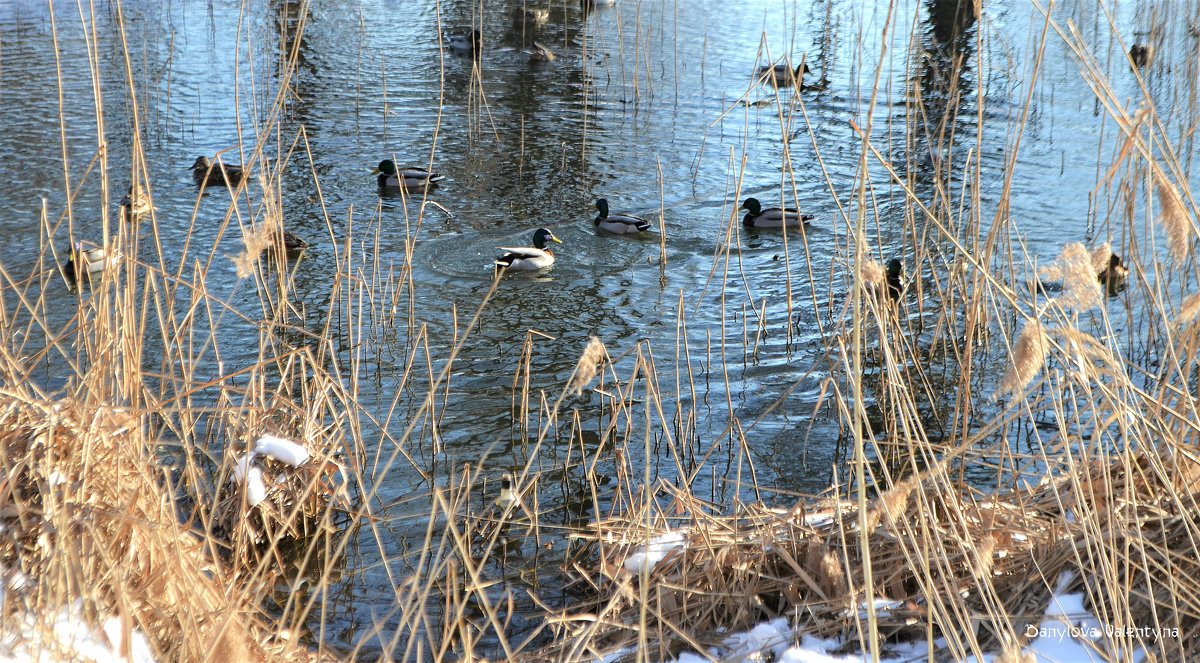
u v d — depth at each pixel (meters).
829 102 21.19
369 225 14.66
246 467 6.57
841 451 8.36
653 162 17.77
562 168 17.48
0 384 5.03
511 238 14.41
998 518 5.38
